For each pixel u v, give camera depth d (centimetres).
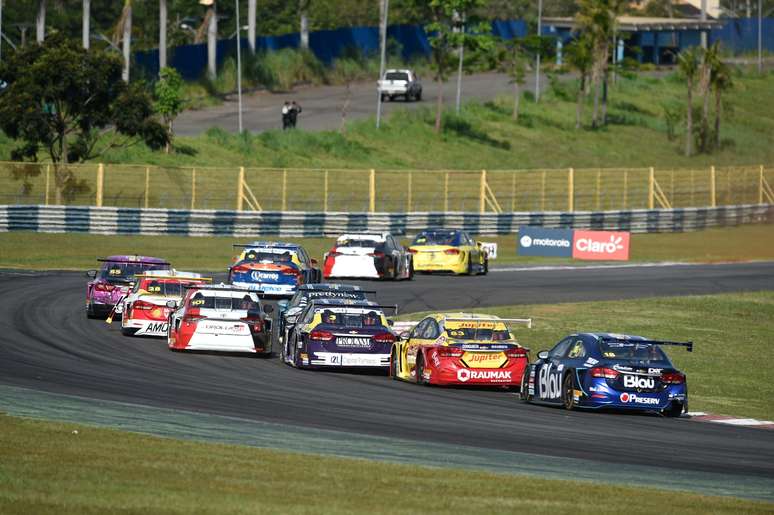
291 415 6044
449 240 15875
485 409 6731
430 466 4538
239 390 7031
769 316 13050
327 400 6775
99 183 19212
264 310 9181
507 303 12925
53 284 13050
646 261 19112
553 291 14238
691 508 3794
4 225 17450
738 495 4222
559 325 11456
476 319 7969
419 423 5975
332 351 8312
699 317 12606
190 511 3306
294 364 8494
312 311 8619
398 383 7925
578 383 6756
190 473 3984
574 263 18412
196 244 17950
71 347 8744
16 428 4841
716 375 9175
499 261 18425
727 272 17500
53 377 7088
